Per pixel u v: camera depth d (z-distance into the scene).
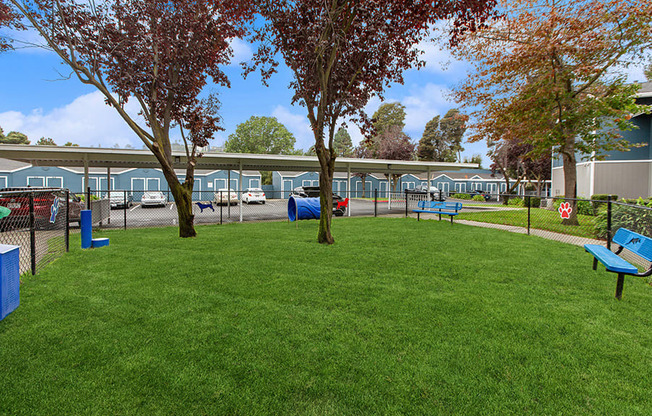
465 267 5.12
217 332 2.85
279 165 16.55
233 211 18.83
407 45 7.38
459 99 14.05
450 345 2.62
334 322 3.06
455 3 5.84
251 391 2.06
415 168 19.59
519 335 2.80
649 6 8.38
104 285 4.19
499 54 11.64
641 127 15.80
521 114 10.74
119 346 2.61
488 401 1.97
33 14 6.52
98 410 1.89
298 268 5.06
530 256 5.92
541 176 34.03
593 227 9.00
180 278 4.50
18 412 1.86
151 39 7.19
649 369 2.31
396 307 3.43
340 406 1.92
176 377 2.20
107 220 13.57
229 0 7.06
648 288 4.13
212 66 8.95
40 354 2.48
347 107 7.77
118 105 7.43
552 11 9.54
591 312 3.31
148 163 15.27
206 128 8.77
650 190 15.52
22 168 25.16
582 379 2.19
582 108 10.12
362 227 10.45
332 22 6.37
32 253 4.68
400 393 2.04
